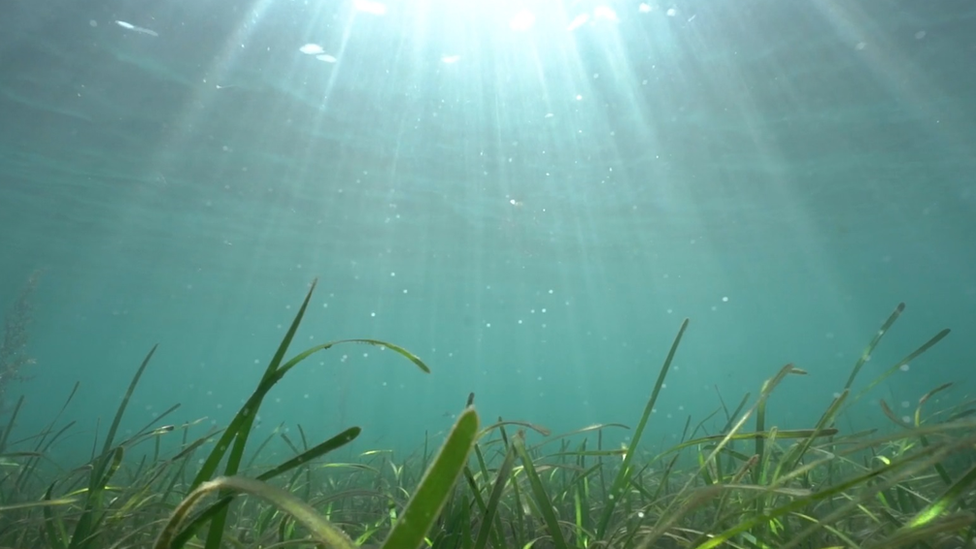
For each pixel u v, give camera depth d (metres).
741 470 2.36
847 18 11.50
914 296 53.41
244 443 1.70
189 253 28.67
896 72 13.53
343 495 2.77
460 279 36.09
